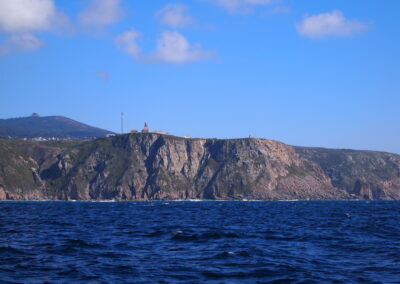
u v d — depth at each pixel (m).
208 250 44.12
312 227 73.88
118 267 34.88
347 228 71.38
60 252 42.19
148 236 57.16
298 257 40.06
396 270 34.03
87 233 61.56
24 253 41.16
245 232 63.03
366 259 39.06
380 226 75.56
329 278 31.36
